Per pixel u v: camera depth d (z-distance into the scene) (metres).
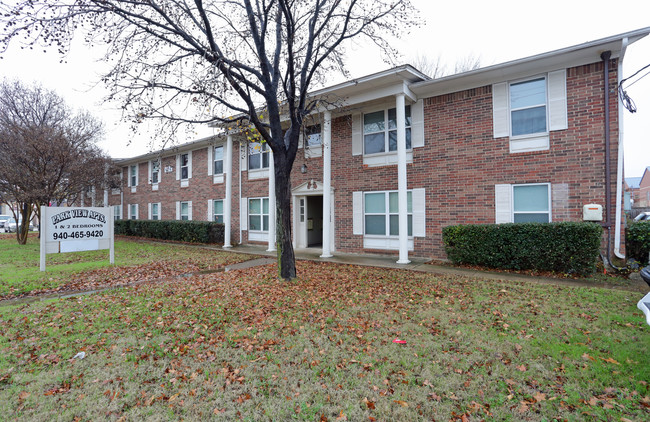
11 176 14.78
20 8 5.12
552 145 8.30
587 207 7.73
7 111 18.31
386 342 3.94
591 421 2.52
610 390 2.89
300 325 4.54
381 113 11.20
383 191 11.05
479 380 3.10
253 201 15.30
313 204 14.41
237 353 3.73
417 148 10.30
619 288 6.20
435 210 9.99
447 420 2.56
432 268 8.57
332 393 2.92
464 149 9.52
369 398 2.84
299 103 7.59
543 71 8.43
